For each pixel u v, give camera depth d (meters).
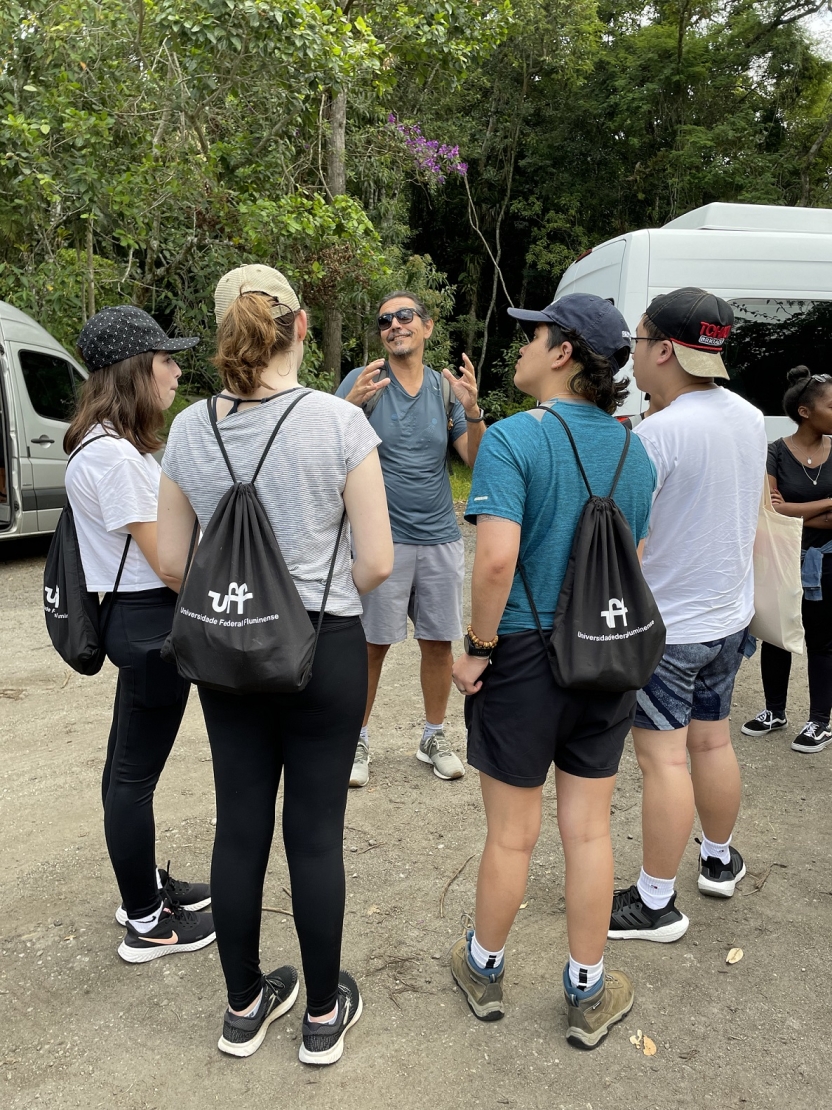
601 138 16.39
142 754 2.29
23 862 2.94
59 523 2.29
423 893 2.76
